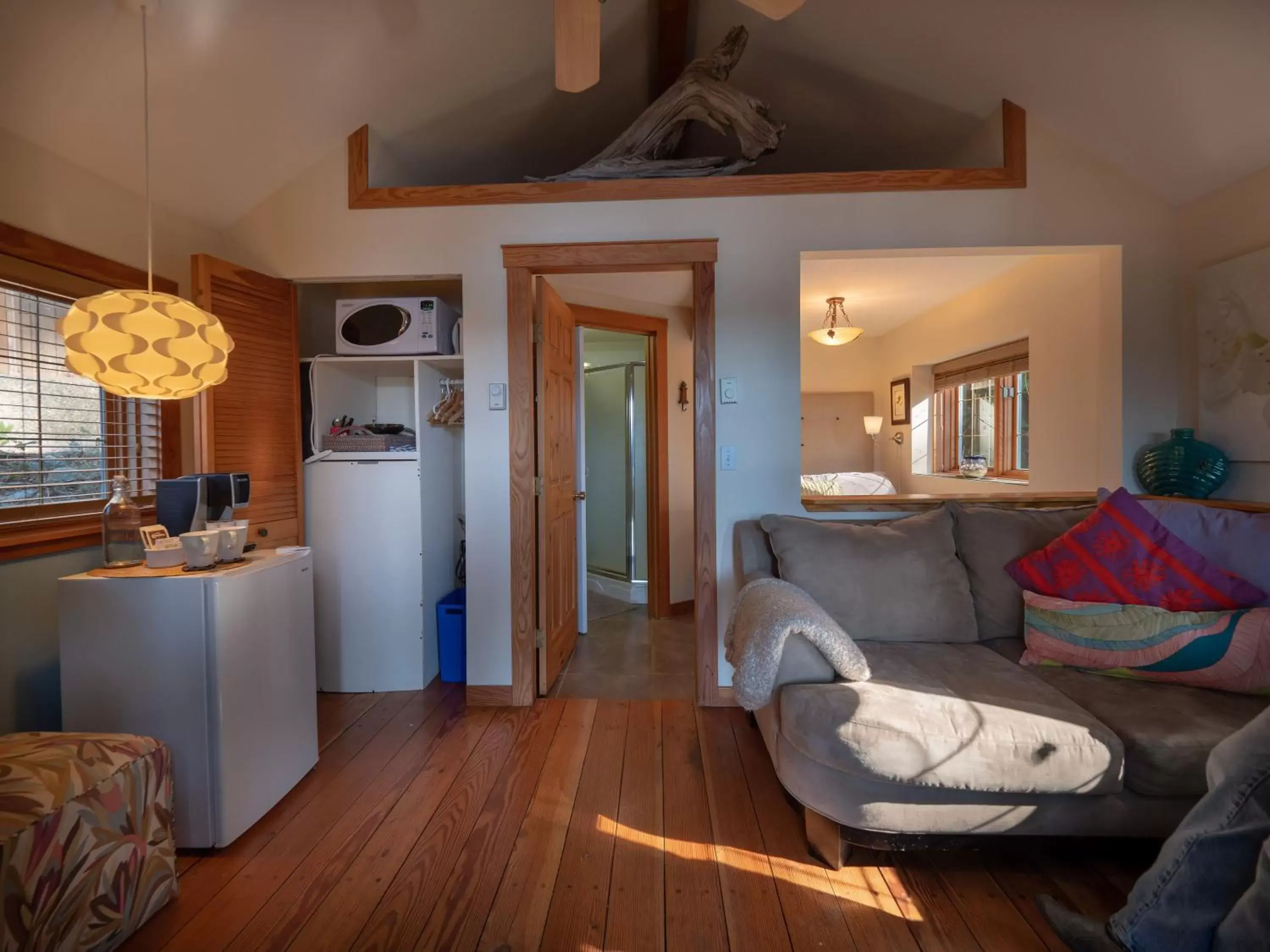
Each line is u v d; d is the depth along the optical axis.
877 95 2.79
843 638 1.76
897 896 1.54
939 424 5.30
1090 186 2.54
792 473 2.64
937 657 1.98
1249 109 2.03
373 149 2.74
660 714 2.62
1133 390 2.56
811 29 2.57
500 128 2.97
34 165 1.93
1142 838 1.54
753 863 1.66
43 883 1.22
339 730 2.47
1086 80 2.25
